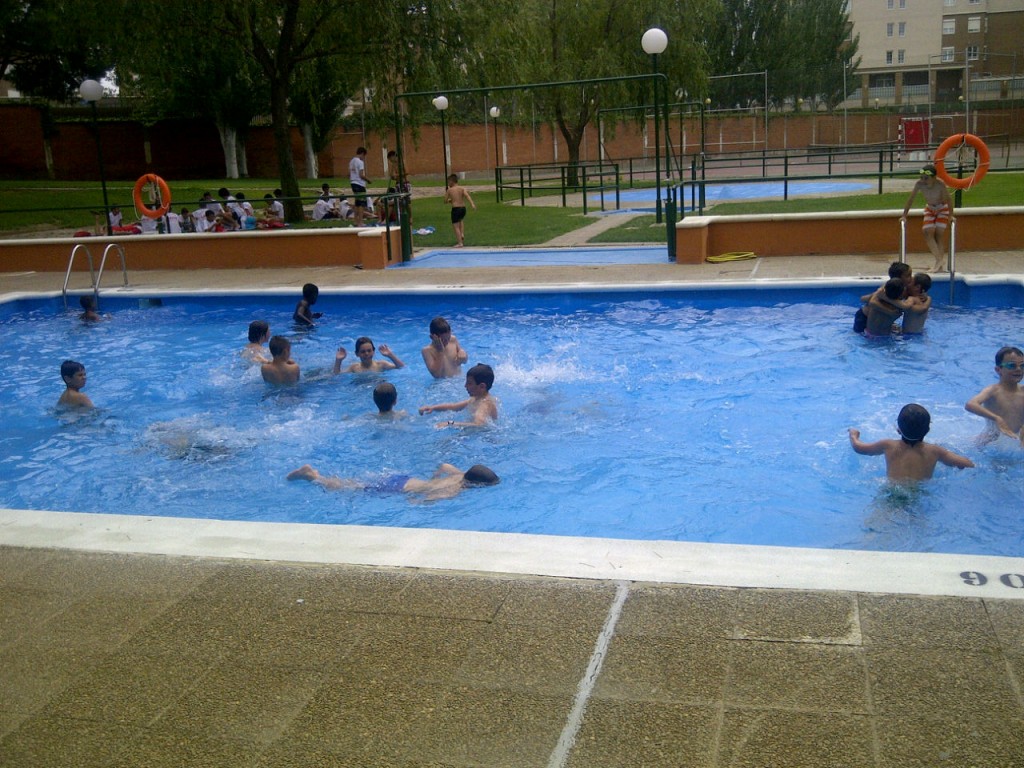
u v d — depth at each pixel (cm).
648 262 1452
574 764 268
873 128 5006
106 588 390
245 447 746
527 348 1030
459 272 1449
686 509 592
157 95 3822
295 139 4597
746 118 5109
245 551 418
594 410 802
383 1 2020
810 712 285
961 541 524
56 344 1157
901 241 1192
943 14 6481
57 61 3362
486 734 284
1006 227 1362
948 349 940
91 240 1675
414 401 845
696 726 281
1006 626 324
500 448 716
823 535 545
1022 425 638
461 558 401
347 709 300
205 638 348
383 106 2456
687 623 338
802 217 1412
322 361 1018
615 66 3122
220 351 1095
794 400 804
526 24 2459
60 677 327
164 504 638
